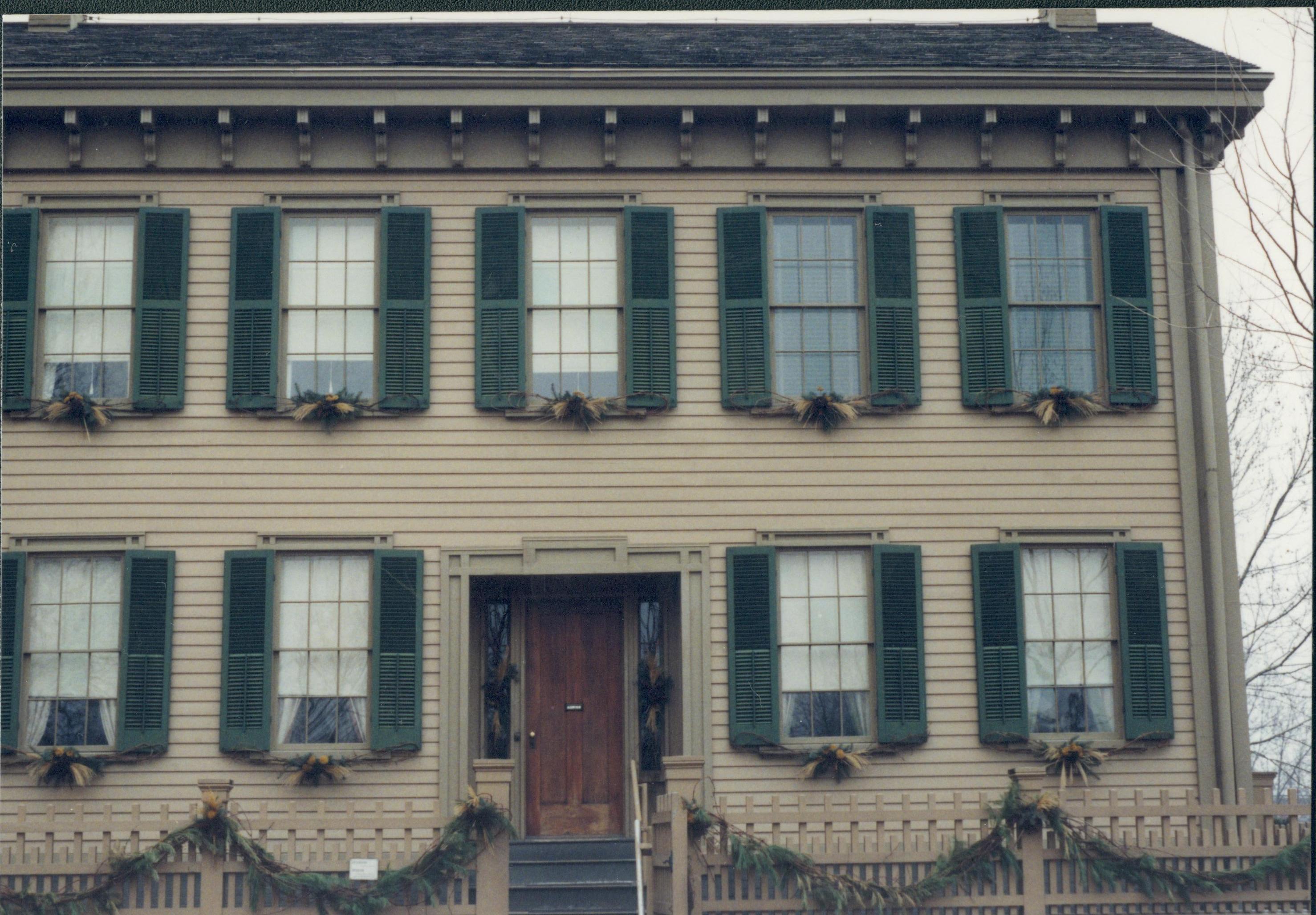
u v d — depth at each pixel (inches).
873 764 500.4
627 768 523.8
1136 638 507.2
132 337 515.5
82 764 483.2
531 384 518.6
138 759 490.0
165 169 521.7
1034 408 518.0
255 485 507.5
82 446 506.6
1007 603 505.4
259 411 510.3
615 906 468.8
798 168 531.8
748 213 524.4
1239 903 425.7
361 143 526.9
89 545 500.7
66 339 516.1
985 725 498.6
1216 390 526.9
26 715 495.2
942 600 510.9
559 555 507.8
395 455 511.5
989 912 423.8
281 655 501.7
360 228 527.5
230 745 487.8
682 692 504.1
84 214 520.7
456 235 525.7
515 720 525.7
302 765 486.3
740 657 501.4
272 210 518.0
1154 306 531.8
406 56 528.4
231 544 504.4
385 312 515.5
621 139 531.2
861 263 530.3
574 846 503.2
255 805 490.0
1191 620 512.7
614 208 528.1
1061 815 426.0
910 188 533.6
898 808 478.3
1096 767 500.4
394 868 420.5
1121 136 538.6
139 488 505.4
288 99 515.8
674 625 525.7
